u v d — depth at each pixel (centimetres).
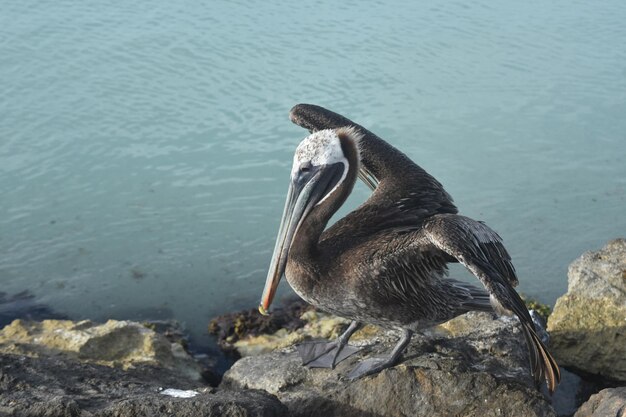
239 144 439
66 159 429
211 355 336
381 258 277
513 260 380
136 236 393
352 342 301
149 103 461
